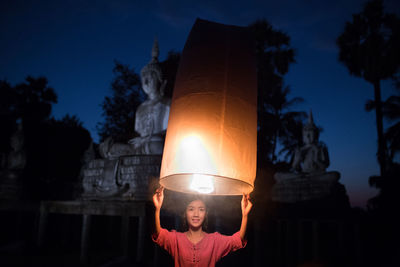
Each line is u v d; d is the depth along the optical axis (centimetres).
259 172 1622
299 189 1203
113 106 2331
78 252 1189
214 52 290
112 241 1378
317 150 1265
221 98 276
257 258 876
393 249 909
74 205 1017
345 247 900
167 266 853
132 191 1068
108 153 1264
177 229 826
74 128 1806
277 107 2520
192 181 302
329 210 934
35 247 1092
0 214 1349
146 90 1338
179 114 280
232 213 879
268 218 929
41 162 1562
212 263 291
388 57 1897
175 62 1467
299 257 938
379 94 1959
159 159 1073
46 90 2511
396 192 1494
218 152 265
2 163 1381
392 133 1802
